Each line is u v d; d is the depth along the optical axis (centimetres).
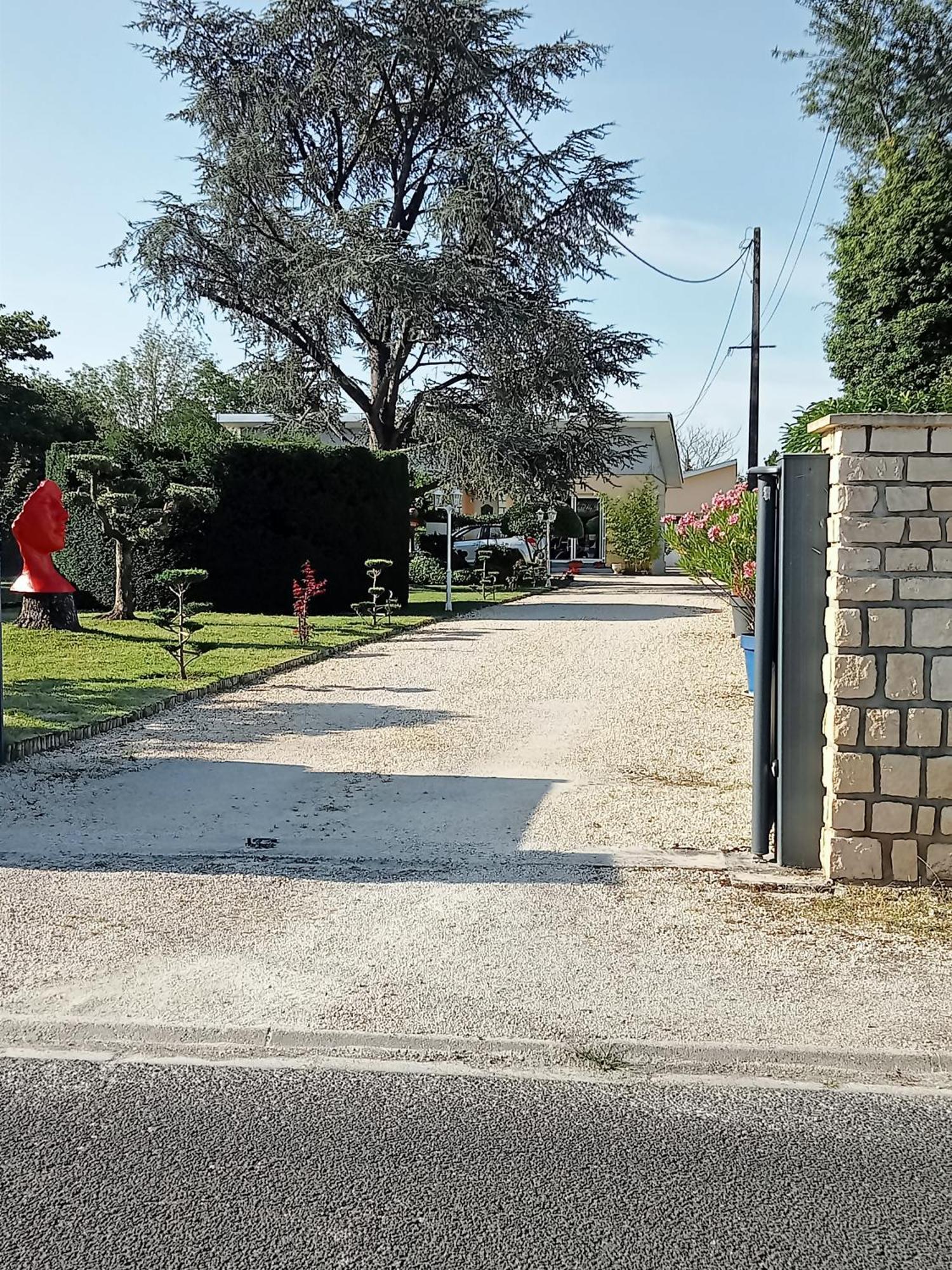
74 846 651
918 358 1908
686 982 466
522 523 3188
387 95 2644
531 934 518
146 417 5022
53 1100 370
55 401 3803
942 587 571
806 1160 338
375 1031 418
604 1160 337
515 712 1097
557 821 712
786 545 604
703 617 2048
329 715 1077
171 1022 425
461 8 2473
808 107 2722
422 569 3048
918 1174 331
